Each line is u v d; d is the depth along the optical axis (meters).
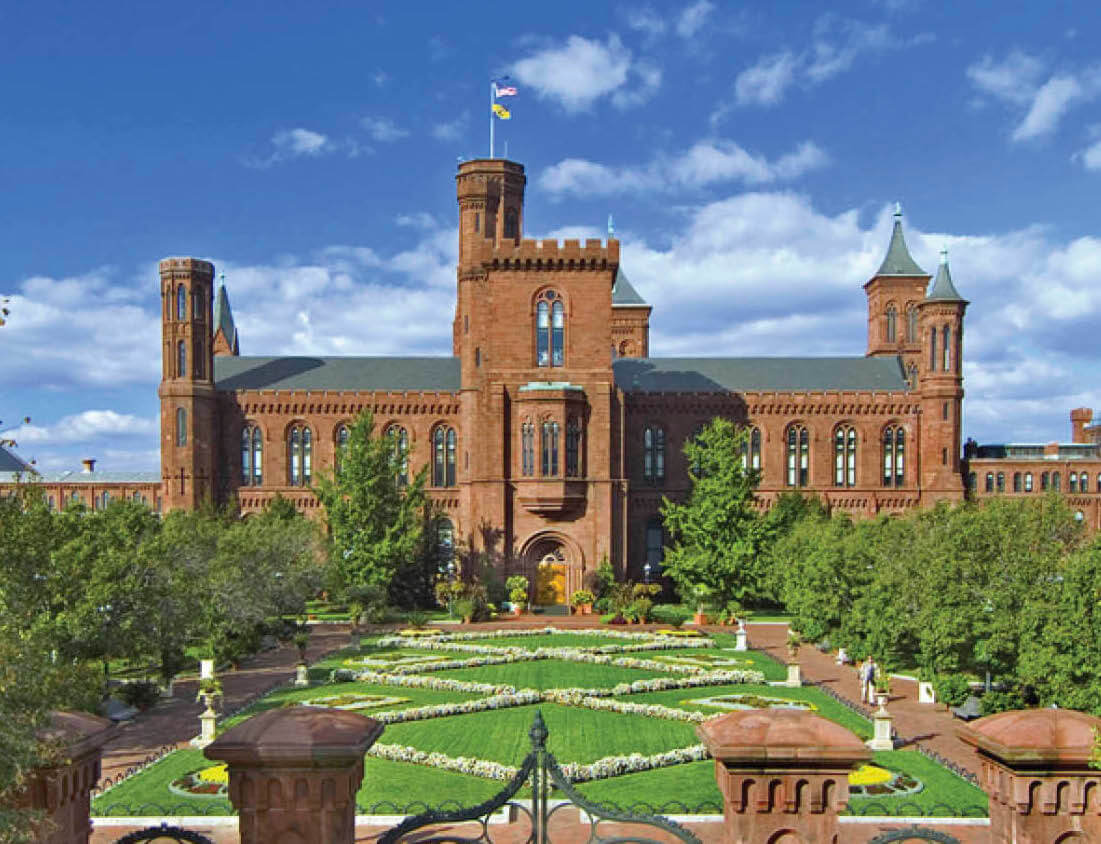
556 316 77.56
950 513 50.03
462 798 25.16
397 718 35.56
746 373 94.62
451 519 86.88
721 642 59.31
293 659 52.47
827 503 90.00
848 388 92.75
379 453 73.12
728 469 71.12
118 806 23.20
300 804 10.29
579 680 44.84
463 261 87.00
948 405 88.88
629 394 89.38
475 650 53.53
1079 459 96.25
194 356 84.06
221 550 52.44
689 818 22.16
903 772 27.84
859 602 45.28
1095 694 27.97
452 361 94.69
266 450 87.50
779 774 10.67
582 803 11.45
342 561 70.31
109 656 37.03
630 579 83.81
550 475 75.12
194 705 39.84
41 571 33.00
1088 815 11.19
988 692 36.34
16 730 11.31
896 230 109.69
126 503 49.06
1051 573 35.91
